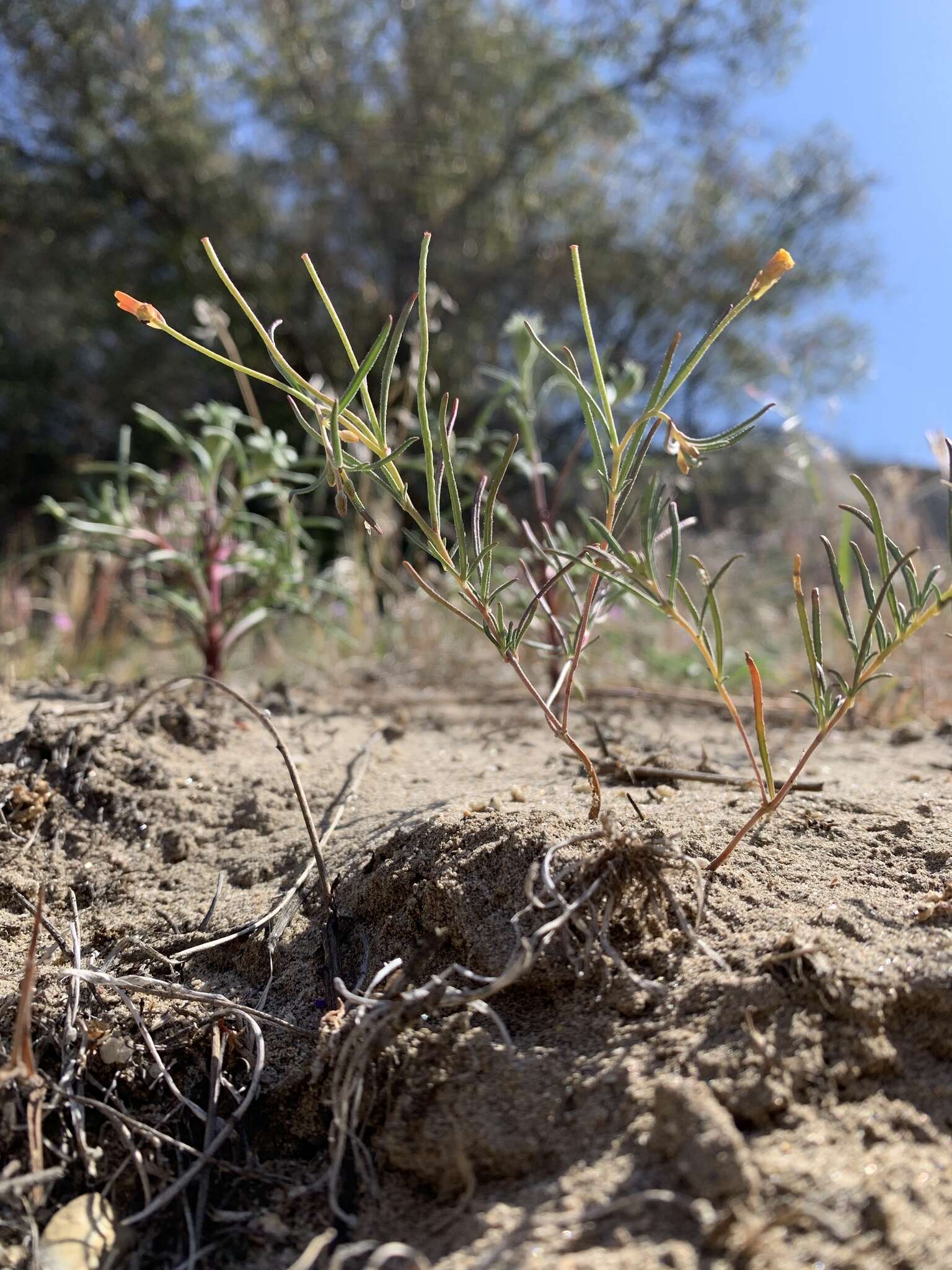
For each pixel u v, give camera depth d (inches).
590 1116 3.8
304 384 4.5
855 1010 3.8
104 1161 4.3
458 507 4.6
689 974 4.3
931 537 14.7
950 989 3.9
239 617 11.2
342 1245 3.8
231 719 8.6
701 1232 3.2
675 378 4.4
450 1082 4.1
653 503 4.8
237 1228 4.0
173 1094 4.6
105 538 11.4
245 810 6.9
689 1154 3.4
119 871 6.3
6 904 6.0
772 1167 3.3
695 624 5.0
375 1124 4.2
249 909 5.7
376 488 14.7
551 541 6.0
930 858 5.2
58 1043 4.7
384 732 8.9
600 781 6.9
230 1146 4.4
